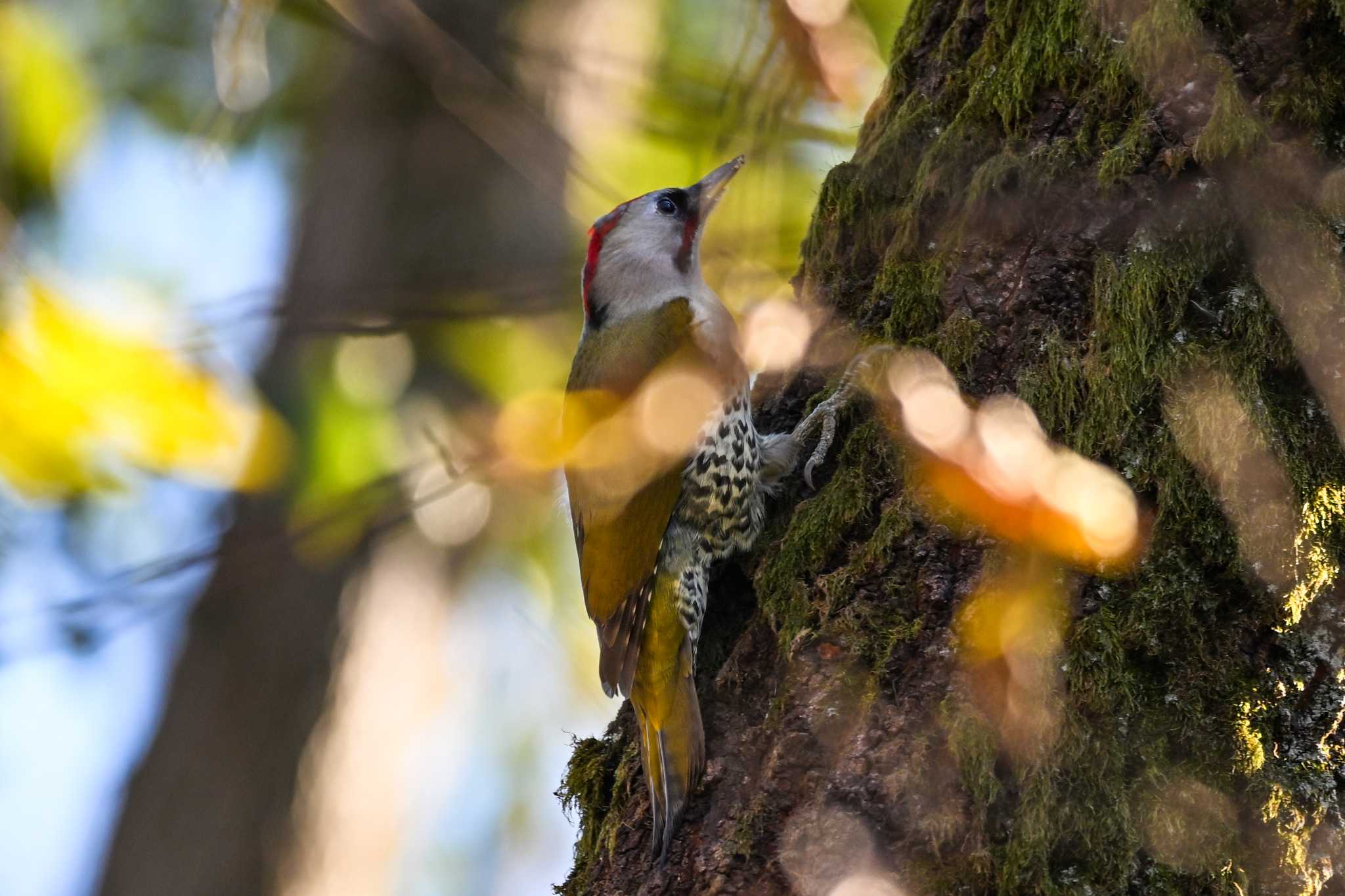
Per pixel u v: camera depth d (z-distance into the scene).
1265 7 6.15
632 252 9.54
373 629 14.80
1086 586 5.57
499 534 13.95
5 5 9.73
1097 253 6.19
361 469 11.02
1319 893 5.18
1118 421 5.84
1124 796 5.28
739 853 5.78
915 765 5.52
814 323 7.32
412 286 9.44
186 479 5.44
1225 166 5.97
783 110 9.98
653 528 7.82
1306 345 5.71
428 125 15.48
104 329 5.29
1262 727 5.34
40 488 5.27
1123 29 6.41
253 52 9.97
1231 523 5.53
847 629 6.00
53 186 10.18
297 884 14.39
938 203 6.82
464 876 15.21
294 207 15.64
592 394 7.97
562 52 12.20
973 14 7.18
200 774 14.78
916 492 6.11
